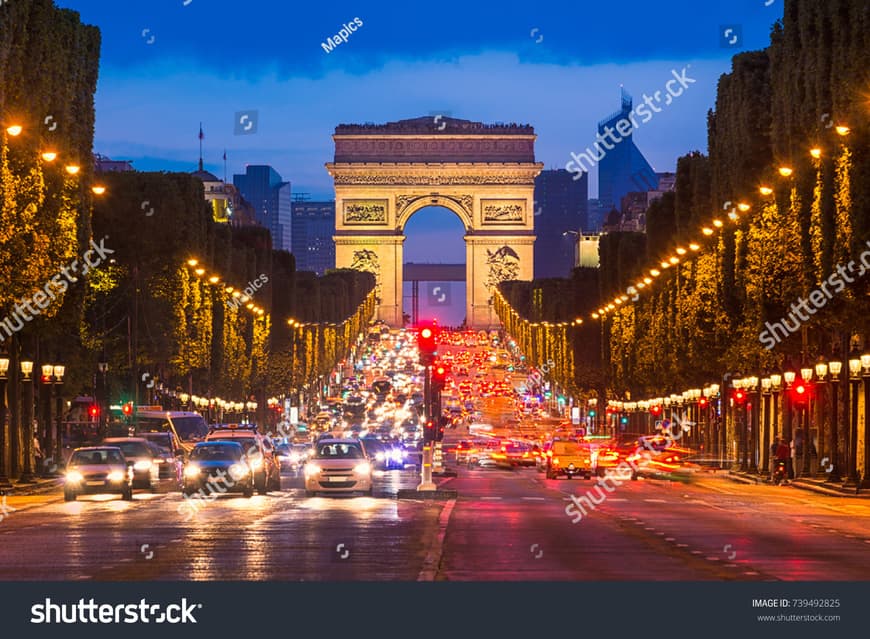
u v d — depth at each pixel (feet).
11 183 230.27
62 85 262.06
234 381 513.86
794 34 270.46
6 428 267.80
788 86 271.08
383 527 155.22
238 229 620.49
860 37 231.71
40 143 246.27
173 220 399.44
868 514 186.50
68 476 219.82
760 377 320.09
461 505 204.85
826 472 293.23
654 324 457.27
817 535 146.41
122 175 400.47
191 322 426.10
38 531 151.02
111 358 386.11
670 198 484.74
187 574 106.32
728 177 358.02
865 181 223.30
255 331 564.71
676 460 337.72
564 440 327.88
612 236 583.58
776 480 294.87
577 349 639.35
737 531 151.84
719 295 347.36
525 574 106.32
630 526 158.81
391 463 372.79
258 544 132.77
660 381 464.24
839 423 295.48
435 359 232.53
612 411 615.16
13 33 235.61
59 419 307.37
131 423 346.54
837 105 239.50
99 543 135.03
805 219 257.34
